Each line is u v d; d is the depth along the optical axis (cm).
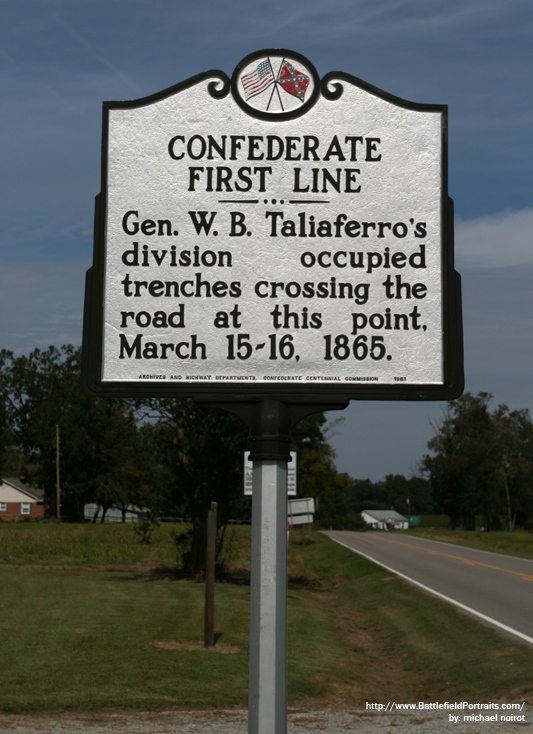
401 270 510
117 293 508
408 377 504
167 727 786
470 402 9738
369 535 6619
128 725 792
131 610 1569
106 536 4334
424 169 517
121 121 518
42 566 2916
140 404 2217
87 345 505
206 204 513
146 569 2814
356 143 518
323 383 503
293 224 512
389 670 1238
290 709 898
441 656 1299
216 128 518
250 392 504
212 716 831
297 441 2795
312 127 518
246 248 511
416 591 2173
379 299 508
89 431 8612
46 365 9406
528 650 1244
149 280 509
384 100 521
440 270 510
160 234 511
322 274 509
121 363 504
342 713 877
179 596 1831
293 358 505
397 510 17438
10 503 11525
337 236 511
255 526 494
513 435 10462
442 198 514
